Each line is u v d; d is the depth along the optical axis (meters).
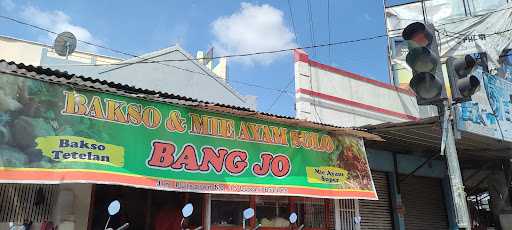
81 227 7.16
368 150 11.70
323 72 13.34
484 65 16.11
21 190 6.67
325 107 13.00
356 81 14.24
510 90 12.88
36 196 6.77
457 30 17.39
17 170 5.33
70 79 6.10
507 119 12.12
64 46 11.79
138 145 6.47
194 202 8.27
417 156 12.92
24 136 5.51
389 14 18.69
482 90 11.47
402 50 18.03
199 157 7.15
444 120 5.59
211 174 7.21
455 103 5.62
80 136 5.93
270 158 8.13
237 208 8.59
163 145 6.76
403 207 11.98
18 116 5.55
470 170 15.23
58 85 6.00
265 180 7.90
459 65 5.59
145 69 11.42
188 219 8.12
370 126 9.79
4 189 6.54
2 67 5.75
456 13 17.73
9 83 5.61
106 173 5.93
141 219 8.34
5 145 5.35
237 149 7.72
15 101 5.59
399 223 11.72
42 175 5.46
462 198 5.34
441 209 13.48
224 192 7.25
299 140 8.74
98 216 7.71
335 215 10.07
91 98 6.22
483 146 12.09
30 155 5.48
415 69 5.21
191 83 12.12
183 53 12.18
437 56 5.15
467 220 5.27
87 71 10.80
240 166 7.65
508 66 16.84
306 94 12.61
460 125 10.02
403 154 12.58
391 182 12.13
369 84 14.64
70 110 5.98
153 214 8.47
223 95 12.67
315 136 9.05
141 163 6.40
